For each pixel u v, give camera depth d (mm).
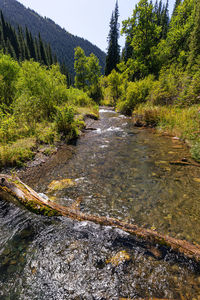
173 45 25953
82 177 4113
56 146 6168
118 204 3037
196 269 1790
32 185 3672
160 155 5441
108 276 1757
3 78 9164
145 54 24047
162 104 11656
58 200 3109
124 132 8859
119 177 4102
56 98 9859
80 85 37250
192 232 2342
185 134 6770
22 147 5098
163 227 2451
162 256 1935
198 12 21828
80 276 1760
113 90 23422
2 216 2568
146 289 1624
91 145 6688
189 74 10500
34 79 8836
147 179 3963
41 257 1956
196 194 3271
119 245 2104
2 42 73750
